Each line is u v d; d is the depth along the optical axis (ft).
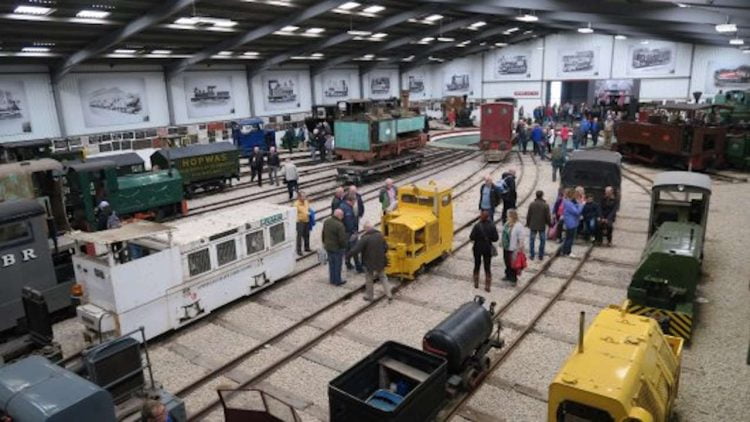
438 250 46.03
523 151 114.01
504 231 41.55
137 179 60.80
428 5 87.35
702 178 42.73
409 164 94.17
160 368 30.99
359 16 91.61
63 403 17.51
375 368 24.09
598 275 43.86
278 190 78.79
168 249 33.78
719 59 139.13
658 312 31.91
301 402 27.58
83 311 32.19
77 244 33.27
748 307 36.73
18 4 55.26
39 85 83.56
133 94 97.09
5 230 34.01
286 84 129.70
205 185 76.79
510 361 30.94
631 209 64.23
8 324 34.35
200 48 93.86
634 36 134.21
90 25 68.03
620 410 17.99
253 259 40.01
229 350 32.99
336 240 41.52
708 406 26.14
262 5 73.36
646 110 100.01
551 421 19.66
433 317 36.91
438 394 22.95
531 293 40.52
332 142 107.34
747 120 98.22
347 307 38.73
